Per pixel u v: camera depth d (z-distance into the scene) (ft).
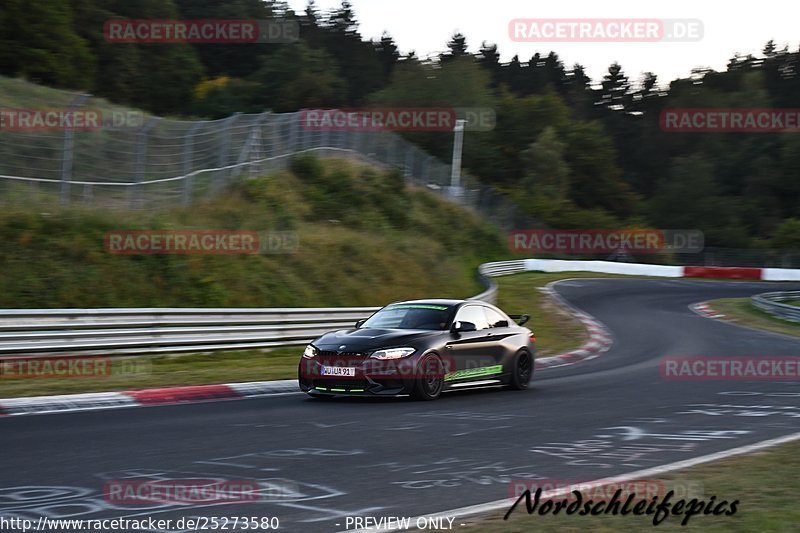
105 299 210.59
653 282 573.33
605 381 160.15
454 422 104.94
